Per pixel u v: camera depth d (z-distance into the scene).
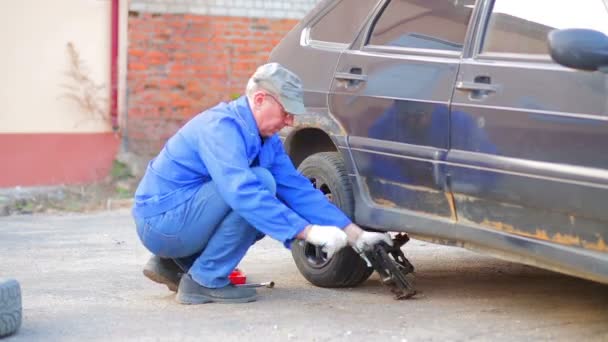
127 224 10.48
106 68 12.70
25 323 5.85
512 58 5.62
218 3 13.18
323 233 5.64
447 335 5.55
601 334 5.59
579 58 4.86
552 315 6.04
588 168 5.05
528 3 5.68
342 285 6.80
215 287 6.28
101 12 12.61
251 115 5.95
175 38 12.99
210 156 5.84
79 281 7.23
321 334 5.57
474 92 5.72
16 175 12.31
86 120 12.61
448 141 5.88
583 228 5.13
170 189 6.04
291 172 6.21
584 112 5.07
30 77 12.31
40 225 10.44
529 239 5.43
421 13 6.39
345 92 6.66
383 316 5.99
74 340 5.46
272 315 6.00
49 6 12.34
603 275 5.02
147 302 6.40
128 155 12.79
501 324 5.81
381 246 6.23
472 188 5.71
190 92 13.13
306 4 13.70
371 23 6.73
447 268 7.69
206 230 6.07
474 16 5.95
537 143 5.33
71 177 12.55
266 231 5.75
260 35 13.45
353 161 6.59
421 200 6.12
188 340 5.45
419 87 6.09
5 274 7.57
